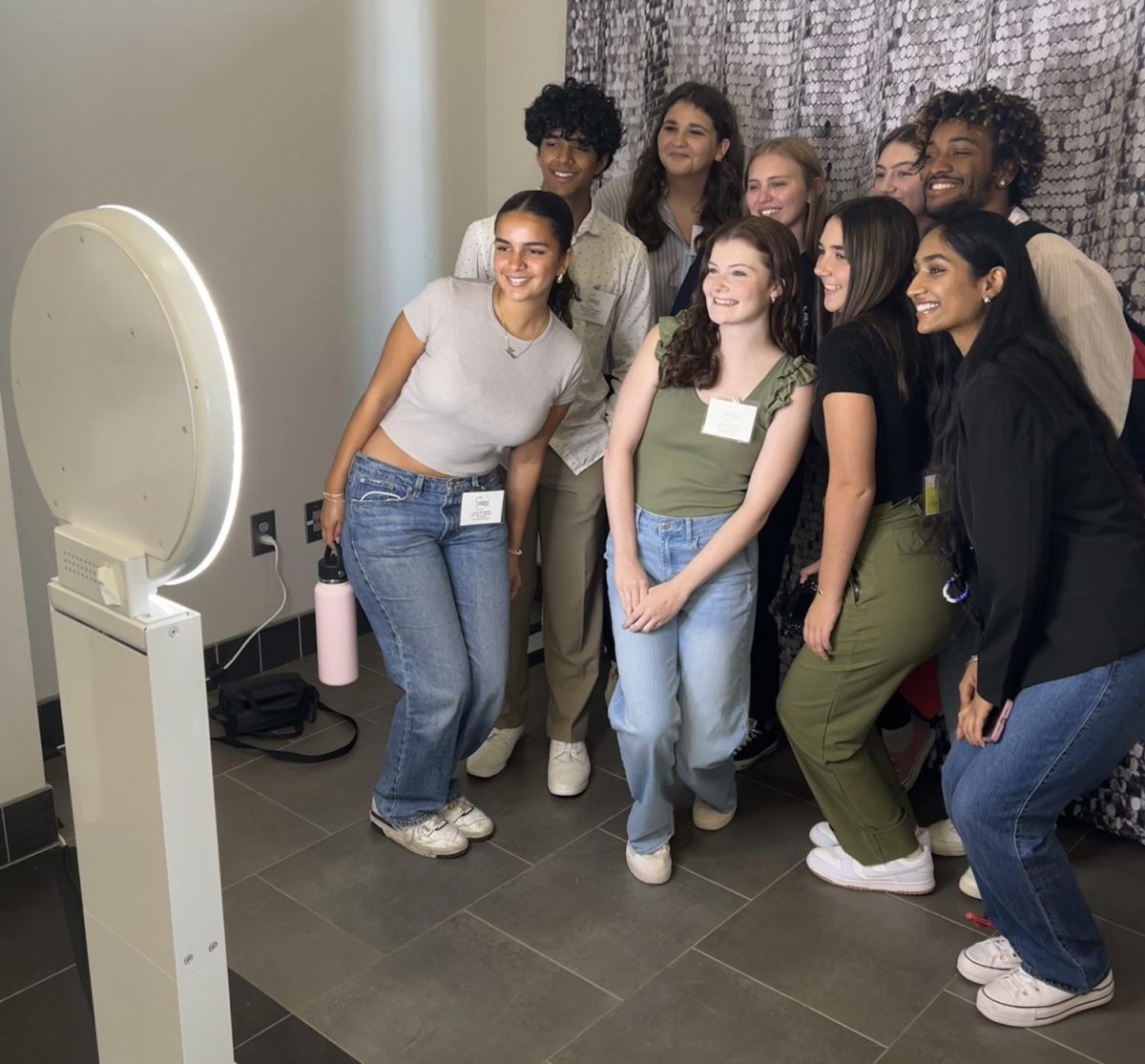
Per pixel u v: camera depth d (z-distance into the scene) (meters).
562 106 2.69
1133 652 1.95
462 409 2.42
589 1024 2.19
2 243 2.79
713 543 2.43
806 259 2.80
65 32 2.81
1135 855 2.76
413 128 3.66
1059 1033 2.19
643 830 2.60
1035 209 2.67
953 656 2.62
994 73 2.67
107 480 1.56
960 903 2.58
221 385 1.39
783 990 2.29
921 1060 2.12
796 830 2.87
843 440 2.29
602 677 3.67
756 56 3.09
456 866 2.68
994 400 1.89
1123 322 2.54
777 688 3.14
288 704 3.26
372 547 2.50
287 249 3.41
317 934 2.43
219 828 2.81
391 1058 2.10
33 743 2.59
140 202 3.04
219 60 3.13
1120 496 1.97
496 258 2.36
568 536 2.90
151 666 1.51
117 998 1.79
